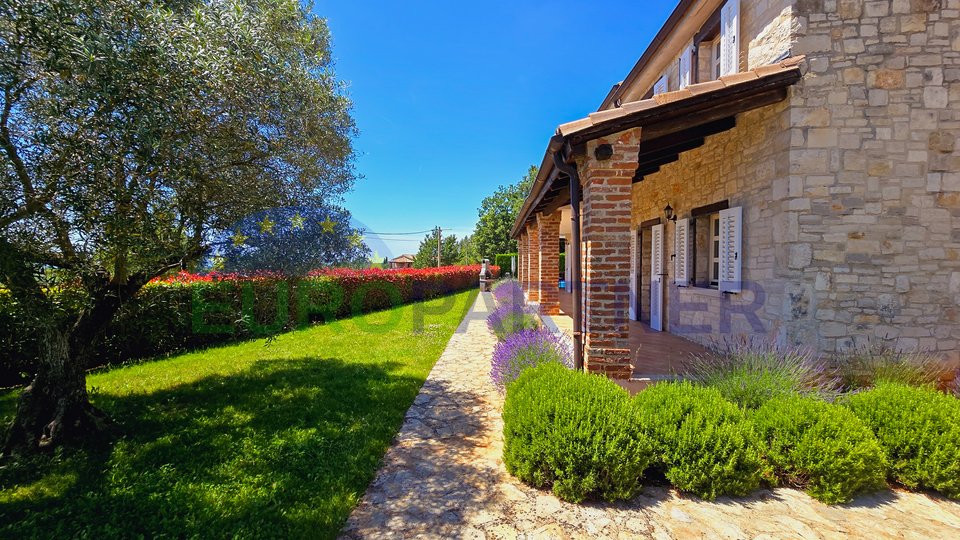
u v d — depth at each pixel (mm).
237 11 3213
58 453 3268
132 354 6930
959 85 4191
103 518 2453
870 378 3979
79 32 2469
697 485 2684
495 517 2500
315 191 4859
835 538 2295
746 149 5035
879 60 4230
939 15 4184
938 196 4219
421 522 2455
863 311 4262
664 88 8133
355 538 2311
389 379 5512
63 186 2592
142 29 2736
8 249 2500
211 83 2979
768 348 4242
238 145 3510
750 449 2707
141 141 2590
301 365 6336
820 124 4246
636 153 3918
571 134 3803
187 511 2502
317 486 2791
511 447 2969
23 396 3482
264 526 2355
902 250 4238
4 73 2398
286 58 3625
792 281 4293
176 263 3727
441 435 3750
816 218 4281
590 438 2680
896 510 2586
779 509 2586
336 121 4617
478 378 5664
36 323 3145
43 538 2266
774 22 4559
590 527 2396
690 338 6469
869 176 4238
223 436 3596
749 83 4039
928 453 2777
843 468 2629
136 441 3520
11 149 2615
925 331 4223
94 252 2947
